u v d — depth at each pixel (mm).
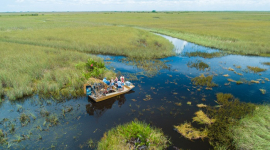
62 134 7840
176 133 8000
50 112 9492
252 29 44094
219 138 7594
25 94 11156
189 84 13711
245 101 11062
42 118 8930
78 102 10664
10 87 11711
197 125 8586
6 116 9031
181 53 24016
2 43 23484
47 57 17875
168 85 13438
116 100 11031
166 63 19234
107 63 18672
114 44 25844
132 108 10109
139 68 17359
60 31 37000
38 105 10156
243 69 17422
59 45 24359
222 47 26578
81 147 7113
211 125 8539
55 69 15242
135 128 7316
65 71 14531
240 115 9289
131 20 76500
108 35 33156
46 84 11891
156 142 7340
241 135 7602
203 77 14969
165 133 7980
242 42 28547
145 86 13172
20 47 21422
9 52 18812
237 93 12227
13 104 10172
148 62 19422
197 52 24141
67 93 11609
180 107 10266
